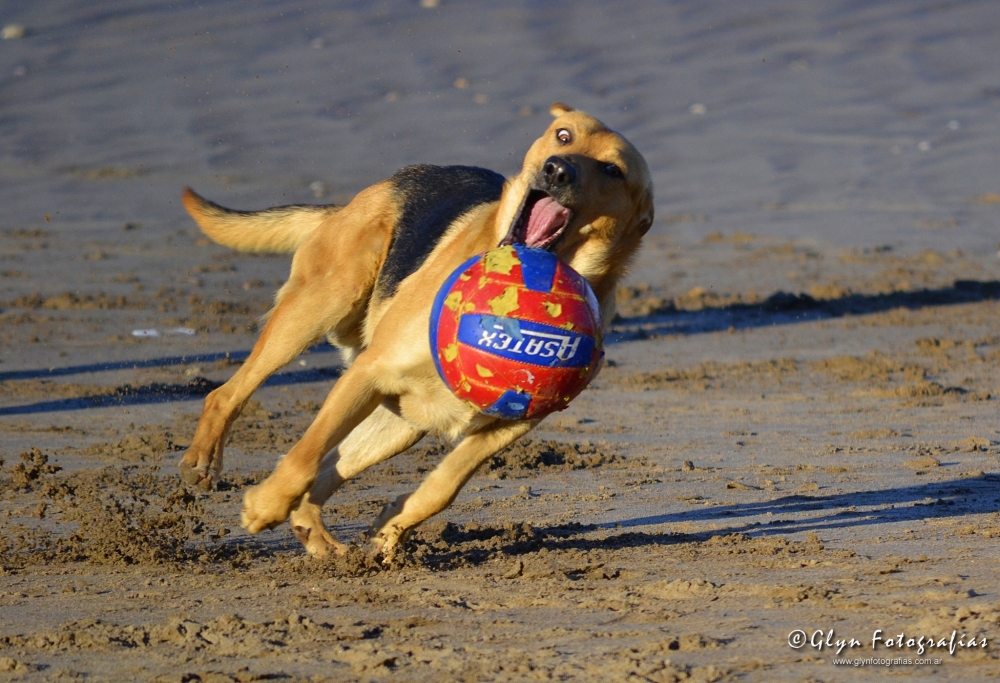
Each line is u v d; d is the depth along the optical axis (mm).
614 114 49031
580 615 6875
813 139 45781
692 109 50188
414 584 7633
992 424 14227
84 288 23625
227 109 47719
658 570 7918
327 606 7141
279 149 41562
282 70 54625
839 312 22859
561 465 12180
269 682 5785
